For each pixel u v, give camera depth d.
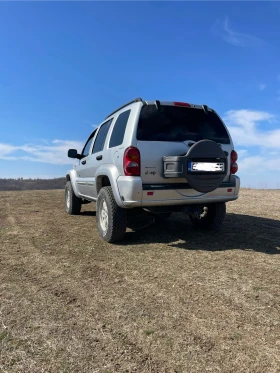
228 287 2.80
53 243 4.35
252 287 2.80
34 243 4.36
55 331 2.10
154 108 4.09
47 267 3.36
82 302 2.52
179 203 3.99
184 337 2.02
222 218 4.86
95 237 4.71
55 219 6.29
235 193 4.34
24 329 2.12
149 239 4.54
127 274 3.13
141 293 2.68
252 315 2.30
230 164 4.35
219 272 3.17
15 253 3.87
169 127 4.09
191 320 2.23
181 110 4.25
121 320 2.24
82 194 6.22
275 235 4.74
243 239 4.51
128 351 1.88
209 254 3.79
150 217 5.46
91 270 3.26
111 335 2.05
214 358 1.81
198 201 4.09
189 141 4.08
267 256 3.71
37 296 2.63
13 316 2.29
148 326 2.15
